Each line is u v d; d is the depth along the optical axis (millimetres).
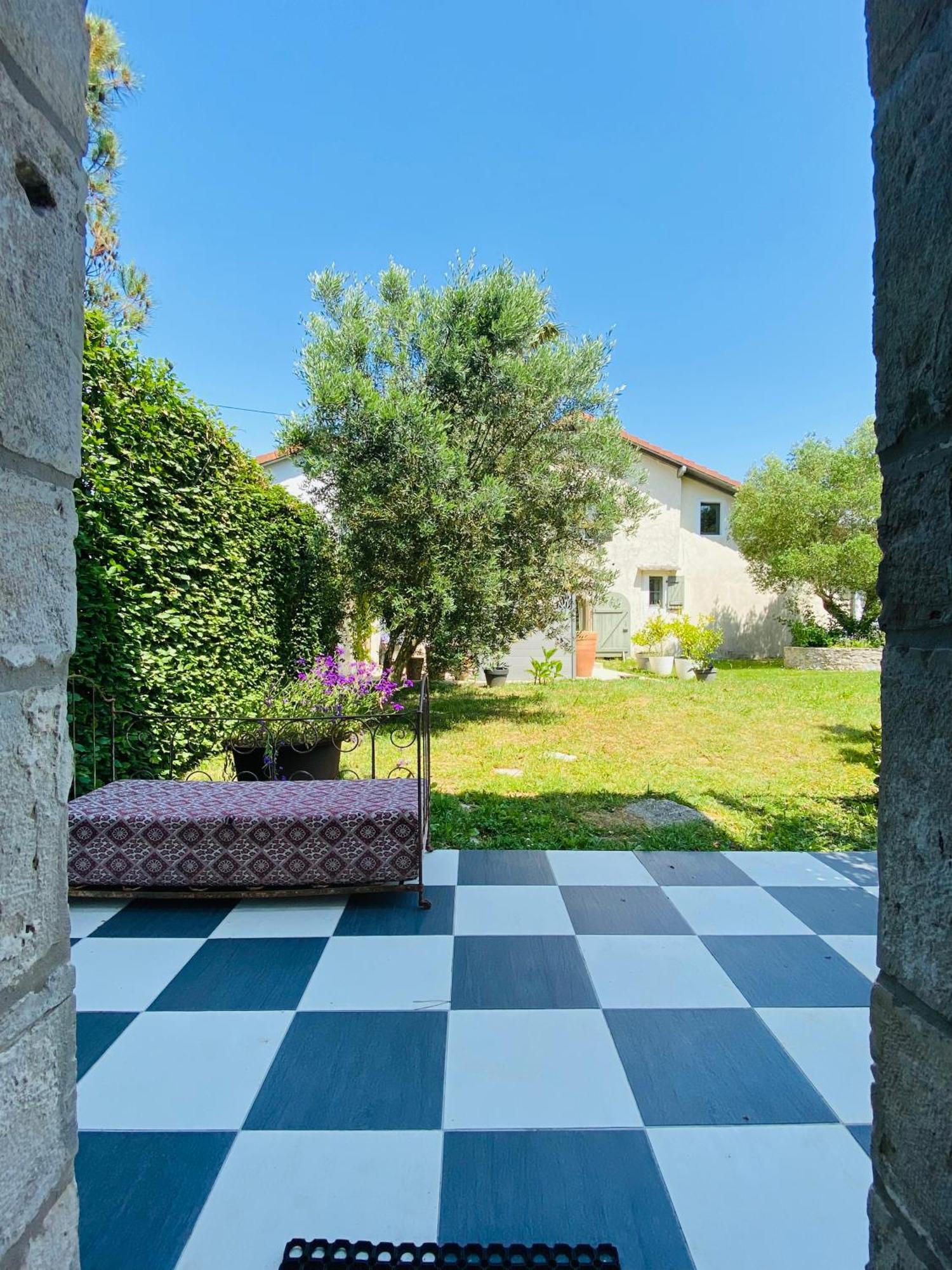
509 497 6723
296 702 4469
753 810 4309
